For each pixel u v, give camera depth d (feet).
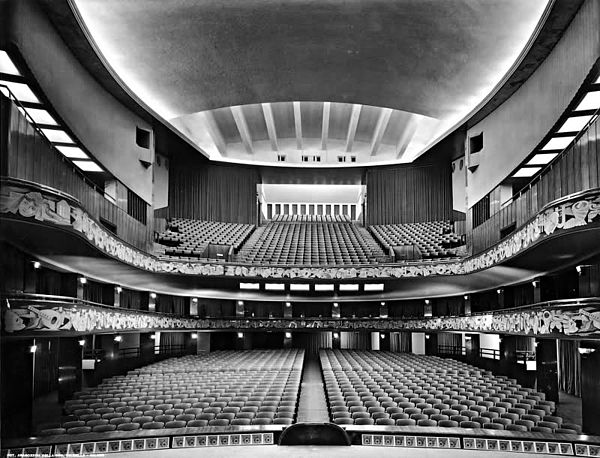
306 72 69.10
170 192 100.07
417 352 97.45
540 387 57.41
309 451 30.14
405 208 102.63
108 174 63.16
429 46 60.90
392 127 108.37
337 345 103.24
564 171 41.27
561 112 44.91
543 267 53.47
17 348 40.19
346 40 61.21
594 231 35.53
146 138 73.67
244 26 57.77
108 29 56.80
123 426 36.60
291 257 91.66
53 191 36.04
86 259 51.85
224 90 72.79
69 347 55.16
